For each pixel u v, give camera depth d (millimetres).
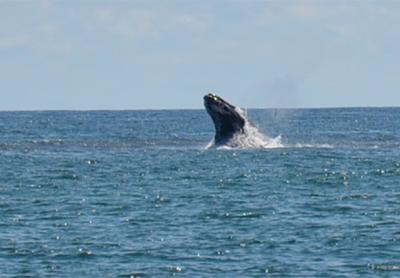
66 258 111562
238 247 116125
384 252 113250
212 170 186500
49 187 164875
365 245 116500
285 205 143000
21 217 135125
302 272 105688
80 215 136500
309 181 169250
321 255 112312
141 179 174375
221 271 106188
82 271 106438
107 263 109562
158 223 130000
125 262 110000
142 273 105375
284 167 190500
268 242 118438
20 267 107938
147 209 140500
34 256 112438
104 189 161750
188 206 142750
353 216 134250
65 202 147500
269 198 149625
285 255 112500
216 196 151875
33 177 179125
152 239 120438
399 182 168125
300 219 132250
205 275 104812
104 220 132625
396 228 125375
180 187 163125
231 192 156500
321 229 125375
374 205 143000
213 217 133875
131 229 126375
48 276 104500
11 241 119625
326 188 161125
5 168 194875
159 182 169875
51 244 117938
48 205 144875
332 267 107500
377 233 122688
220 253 113500
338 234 122250
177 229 126312
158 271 106250
